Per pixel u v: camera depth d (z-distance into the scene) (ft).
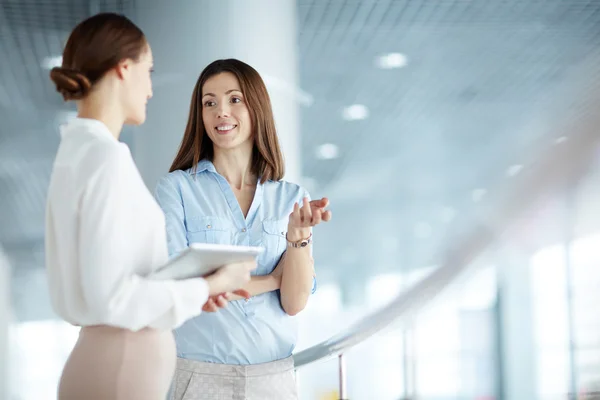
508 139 53.98
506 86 42.83
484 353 51.57
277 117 19.95
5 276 40.65
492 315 50.62
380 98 45.42
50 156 52.01
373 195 72.23
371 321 5.94
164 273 5.37
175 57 19.38
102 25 5.60
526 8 31.91
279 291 7.61
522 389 46.34
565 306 42.09
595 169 2.81
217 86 7.77
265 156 7.88
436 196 70.95
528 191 2.93
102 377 5.41
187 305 5.36
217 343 7.32
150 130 19.27
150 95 5.96
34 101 40.93
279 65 19.84
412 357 11.05
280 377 7.41
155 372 5.56
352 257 83.66
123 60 5.63
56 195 5.37
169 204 7.67
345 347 6.55
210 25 19.39
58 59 34.96
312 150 58.23
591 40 35.63
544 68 39.73
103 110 5.62
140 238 5.43
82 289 5.26
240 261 5.76
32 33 31.71
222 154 7.96
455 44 36.35
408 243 79.30
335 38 35.06
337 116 48.98
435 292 4.07
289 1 20.21
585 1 31.01
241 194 7.94
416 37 35.22
